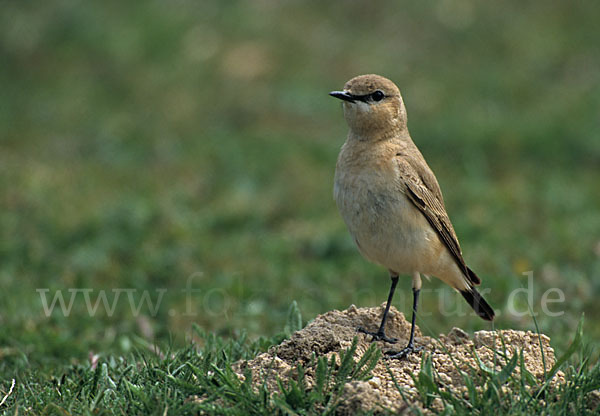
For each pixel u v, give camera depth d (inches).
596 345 376.2
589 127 733.3
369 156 330.0
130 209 583.8
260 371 277.6
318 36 924.0
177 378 267.3
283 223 589.9
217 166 701.3
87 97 839.1
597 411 253.8
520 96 823.7
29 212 590.2
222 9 953.5
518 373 274.1
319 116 810.8
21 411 268.7
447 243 339.9
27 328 400.2
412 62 888.9
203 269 504.4
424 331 407.2
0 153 729.0
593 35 912.3
